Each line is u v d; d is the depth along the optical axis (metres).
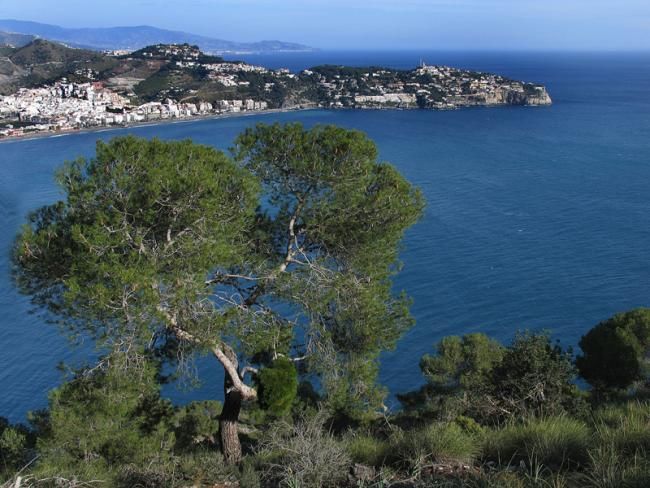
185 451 11.61
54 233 9.14
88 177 9.30
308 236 11.77
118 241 8.86
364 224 11.36
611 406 9.09
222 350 10.95
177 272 9.25
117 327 9.05
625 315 17.50
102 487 7.05
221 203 10.10
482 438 6.86
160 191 9.09
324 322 11.80
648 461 4.81
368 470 6.13
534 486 4.84
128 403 9.88
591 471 4.93
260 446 9.20
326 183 11.09
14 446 10.38
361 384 12.30
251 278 10.98
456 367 17.48
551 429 6.32
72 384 10.27
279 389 10.30
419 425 10.02
